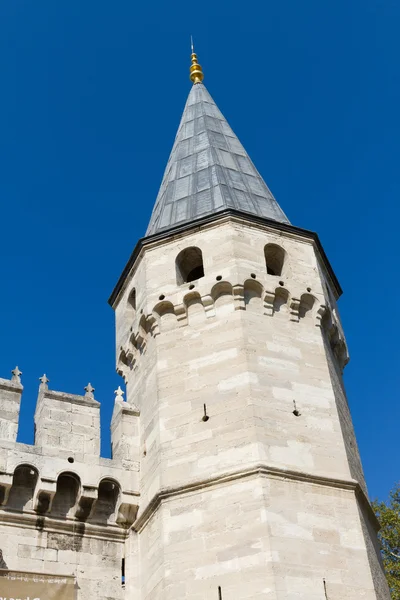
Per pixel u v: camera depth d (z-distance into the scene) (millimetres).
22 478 20750
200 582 17922
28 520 20234
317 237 25516
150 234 27109
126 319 25516
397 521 37188
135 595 19844
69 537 20500
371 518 21438
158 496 19656
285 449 19766
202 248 23766
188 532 18781
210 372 21281
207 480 19250
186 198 27703
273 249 24531
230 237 23609
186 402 21047
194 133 32062
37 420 22297
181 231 24484
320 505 19125
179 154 31062
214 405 20625
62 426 21797
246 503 18547
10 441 20781
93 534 20797
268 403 20453
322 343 22891
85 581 19922
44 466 20688
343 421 22000
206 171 28875
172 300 22953
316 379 21812
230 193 27234
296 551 17984
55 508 20703
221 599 17453
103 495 21500
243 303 22328
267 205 27656
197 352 21859
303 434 20344
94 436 22031
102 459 21641
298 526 18438
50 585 19297
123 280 26141
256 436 19594
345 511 19391
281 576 17406
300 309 23328
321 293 23828
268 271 24656
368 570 18594
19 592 18906
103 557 20516
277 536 18000
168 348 22391
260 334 21891
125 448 22188
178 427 20703
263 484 18703
